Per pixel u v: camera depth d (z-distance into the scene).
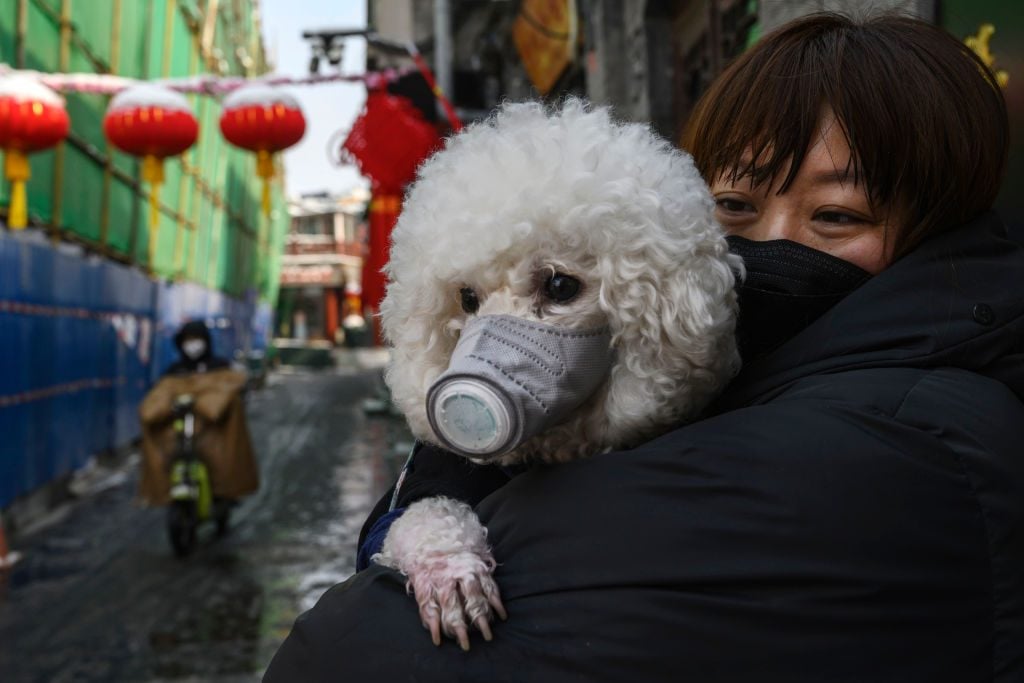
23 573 5.76
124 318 10.73
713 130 1.16
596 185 0.86
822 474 0.84
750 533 0.84
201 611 4.91
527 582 0.90
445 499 1.00
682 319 0.86
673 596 0.84
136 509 7.81
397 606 0.93
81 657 4.23
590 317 0.88
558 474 0.94
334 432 13.62
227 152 19.22
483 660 0.88
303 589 5.32
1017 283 1.01
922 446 0.85
